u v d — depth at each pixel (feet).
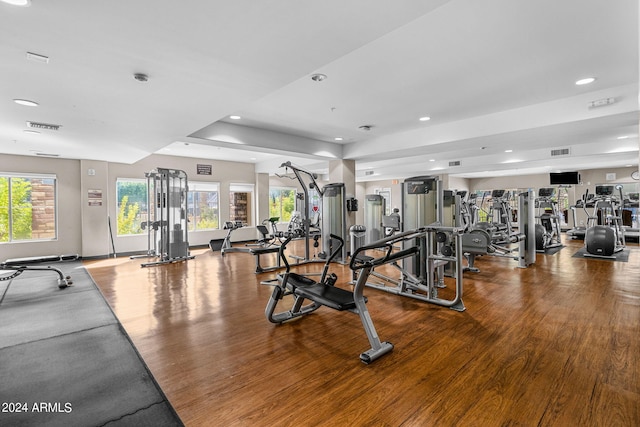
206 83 9.20
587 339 9.05
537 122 13.64
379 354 8.19
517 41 8.44
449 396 6.54
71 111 11.75
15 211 21.93
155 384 7.11
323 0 5.49
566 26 7.70
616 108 11.78
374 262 8.63
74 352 8.66
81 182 23.54
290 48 7.22
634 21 7.48
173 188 22.65
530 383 6.93
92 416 6.03
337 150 22.38
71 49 7.22
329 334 9.77
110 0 5.46
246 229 33.58
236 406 6.31
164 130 14.57
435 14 7.17
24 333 9.95
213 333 9.90
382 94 12.42
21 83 9.15
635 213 35.58
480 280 16.01
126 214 26.27
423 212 14.94
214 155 28.22
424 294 13.89
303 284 10.41
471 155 26.23
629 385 6.78
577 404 6.18
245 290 14.84
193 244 29.68
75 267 20.63
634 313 11.06
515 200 40.34
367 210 24.49
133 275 18.10
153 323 10.74
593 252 22.22
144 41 6.89
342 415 6.00
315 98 12.89
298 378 7.30
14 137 16.06
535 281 15.70
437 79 10.98
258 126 17.39
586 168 36.60
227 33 6.59
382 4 5.60
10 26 6.23
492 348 8.62
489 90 12.03
